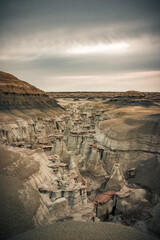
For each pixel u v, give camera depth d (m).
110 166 58.09
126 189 40.47
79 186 36.81
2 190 27.97
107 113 109.62
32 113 108.00
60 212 31.83
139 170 52.31
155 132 57.69
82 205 35.97
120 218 36.44
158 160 50.41
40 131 91.81
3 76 127.19
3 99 105.62
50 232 22.42
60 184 38.12
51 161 51.41
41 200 32.88
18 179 33.28
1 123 80.56
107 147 62.38
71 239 21.20
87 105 184.75
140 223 34.34
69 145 69.25
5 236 22.86
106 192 41.31
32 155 45.47
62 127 115.69
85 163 59.06
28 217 26.81
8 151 39.06
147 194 43.06
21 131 86.94
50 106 137.50
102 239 21.53
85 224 25.02
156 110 105.31
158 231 30.98
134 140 59.19
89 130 75.44
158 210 33.94
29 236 21.62
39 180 38.09
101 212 37.28
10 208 26.03
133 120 69.44
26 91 127.44
